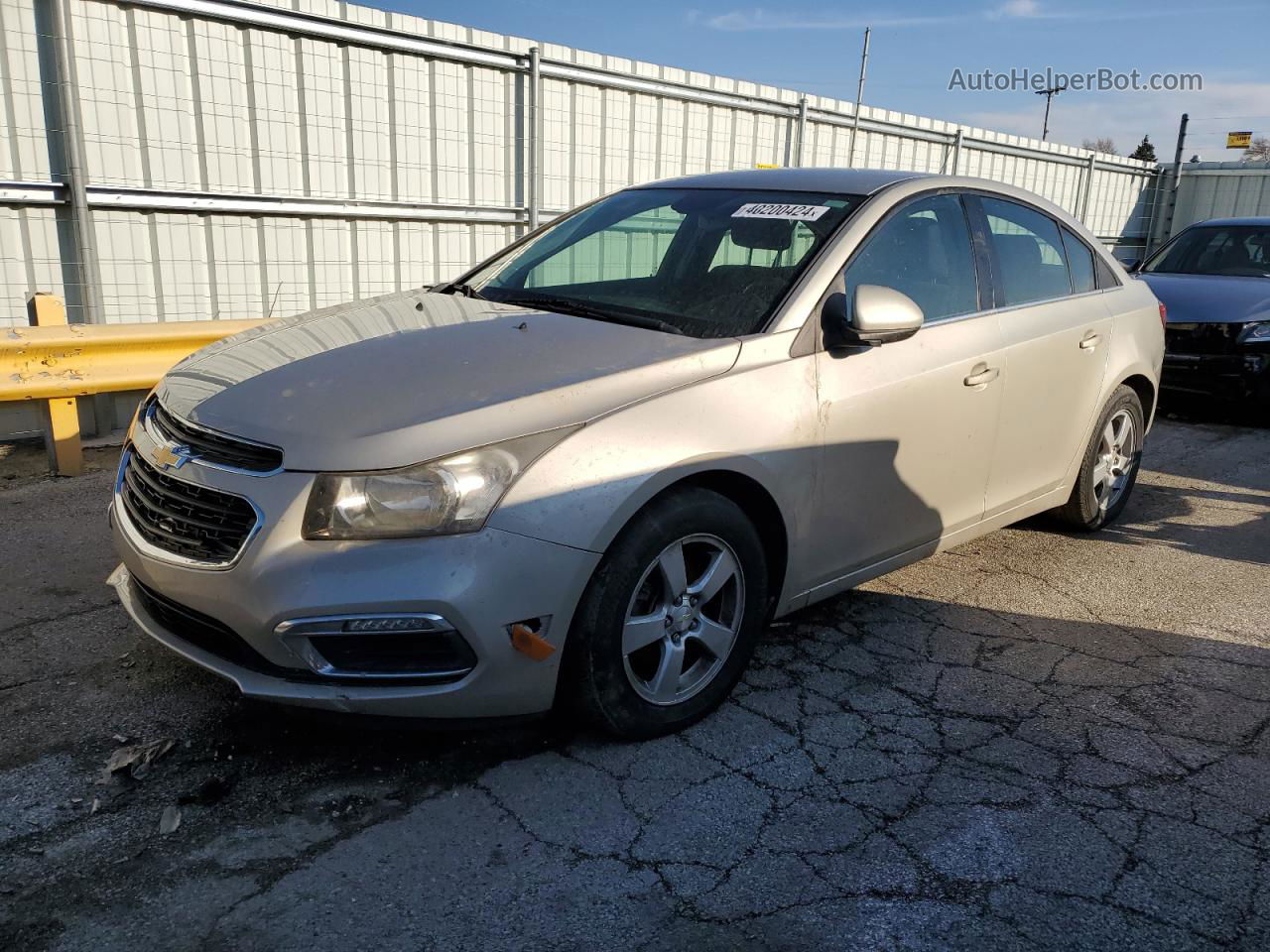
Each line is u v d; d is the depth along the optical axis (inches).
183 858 93.3
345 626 95.7
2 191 244.5
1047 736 121.0
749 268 134.3
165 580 104.0
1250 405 304.5
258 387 110.0
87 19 252.8
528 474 100.1
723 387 115.8
